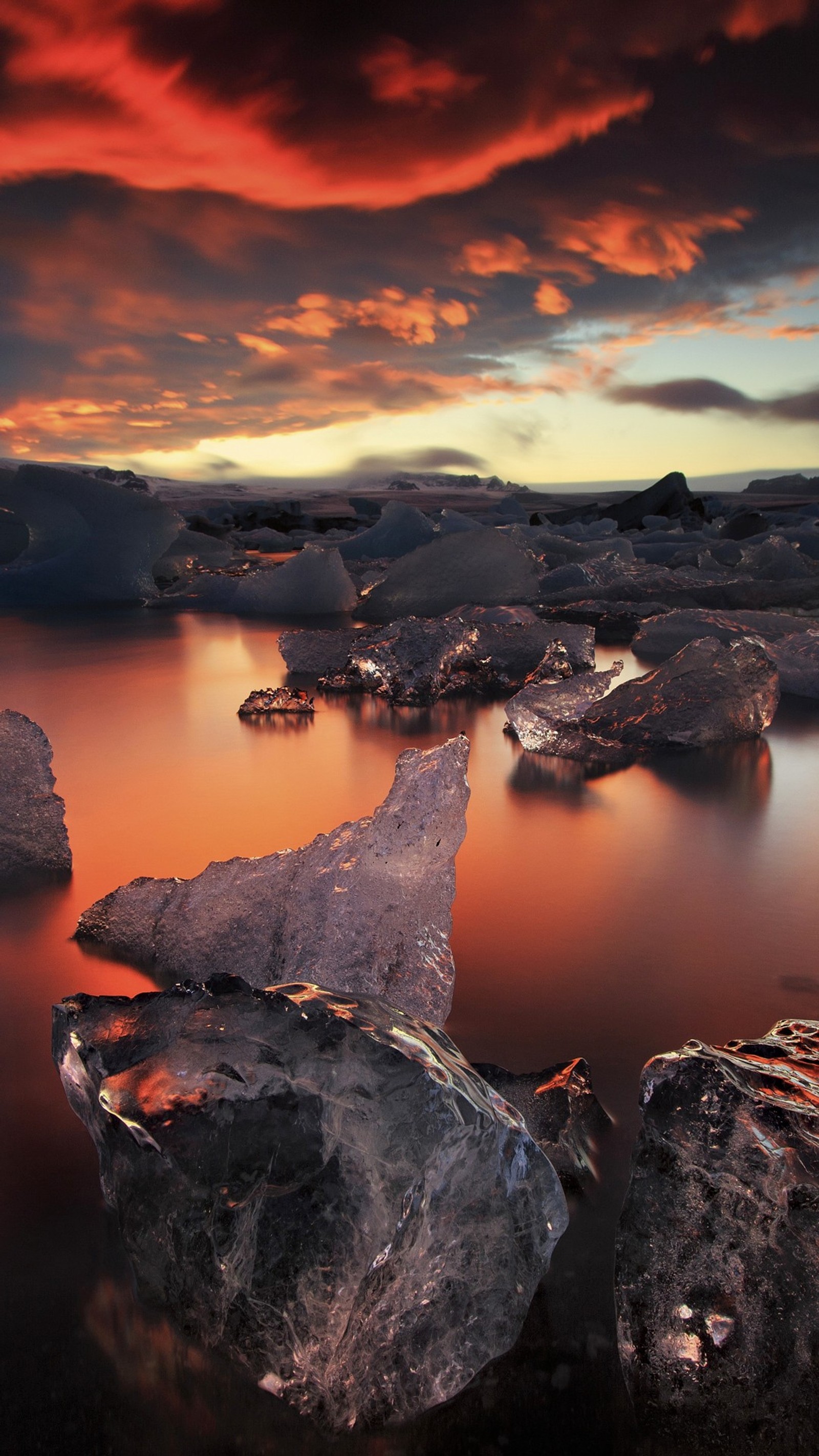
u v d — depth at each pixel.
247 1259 0.83
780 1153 0.86
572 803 2.56
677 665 3.42
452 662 4.43
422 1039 0.93
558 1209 0.91
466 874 2.02
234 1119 0.86
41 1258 0.94
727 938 1.69
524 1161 0.89
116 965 1.58
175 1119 0.86
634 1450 0.79
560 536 13.29
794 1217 0.84
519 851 2.16
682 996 1.47
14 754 2.06
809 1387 0.79
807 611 6.99
